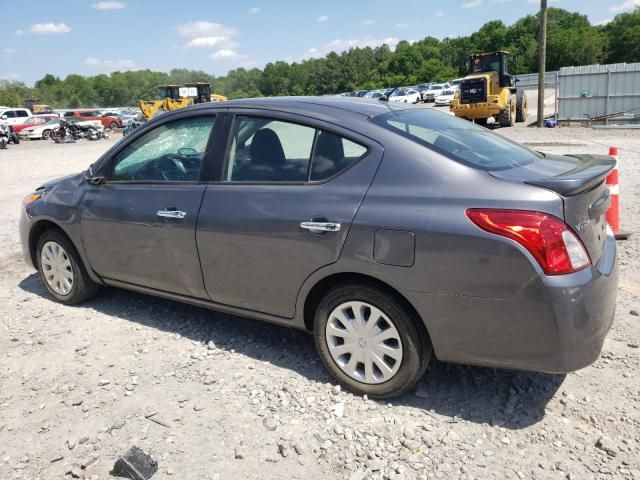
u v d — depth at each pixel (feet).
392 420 10.02
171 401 10.87
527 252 8.70
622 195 27.81
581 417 9.93
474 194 9.29
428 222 9.37
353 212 10.10
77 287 15.37
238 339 13.42
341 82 406.62
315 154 11.00
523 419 9.93
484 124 82.28
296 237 10.74
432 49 395.14
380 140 10.36
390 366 10.29
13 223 27.45
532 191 8.97
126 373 11.98
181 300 13.37
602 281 9.24
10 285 17.78
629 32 301.63
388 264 9.72
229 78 550.36
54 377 11.91
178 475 8.85
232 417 10.29
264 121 11.82
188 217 12.34
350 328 10.62
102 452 9.46
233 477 8.78
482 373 11.48
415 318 9.95
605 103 70.69
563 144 52.11
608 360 11.79
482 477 8.58
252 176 11.75
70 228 14.83
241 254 11.64
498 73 75.72
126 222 13.51
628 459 8.83
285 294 11.28
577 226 9.05
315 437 9.64
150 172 13.56
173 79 544.62
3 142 86.53
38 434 10.02
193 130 12.90
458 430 9.70
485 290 9.05
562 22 397.60
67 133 102.17
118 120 136.77
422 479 8.58
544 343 8.89
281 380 11.50
